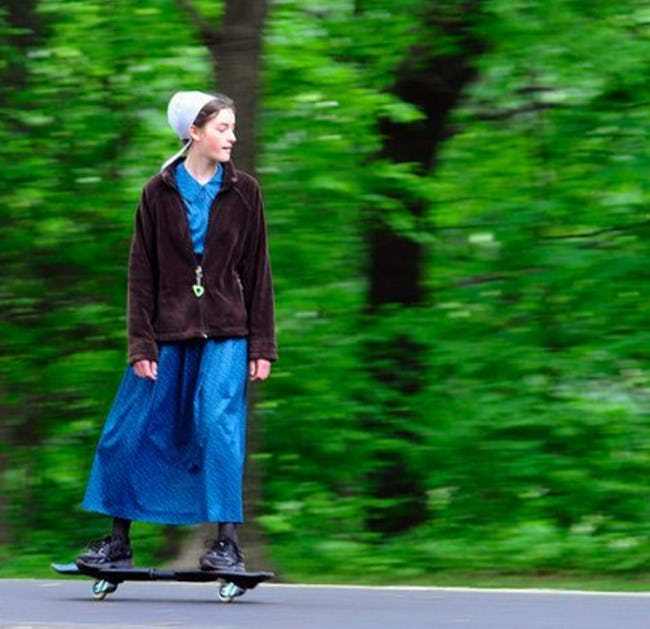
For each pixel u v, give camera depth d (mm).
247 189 14922
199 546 18672
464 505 29234
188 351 14844
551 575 21562
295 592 15383
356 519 28422
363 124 30391
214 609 13797
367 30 31219
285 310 28969
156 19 29188
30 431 29688
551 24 30141
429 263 31734
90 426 29812
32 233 29016
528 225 30406
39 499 29609
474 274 31172
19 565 22719
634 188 30188
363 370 29625
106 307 29188
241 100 19141
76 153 29266
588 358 29875
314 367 29156
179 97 14844
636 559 22453
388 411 29734
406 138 31859
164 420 14820
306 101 30172
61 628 12383
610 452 29266
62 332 29297
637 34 30406
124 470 14828
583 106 30953
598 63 30062
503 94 31625
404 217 30422
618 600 14422
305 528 27750
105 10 29266
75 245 28891
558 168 31312
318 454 29500
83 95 29422
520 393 29609
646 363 30109
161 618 13109
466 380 30031
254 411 19406
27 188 28734
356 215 30078
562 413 29094
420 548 22750
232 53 19172
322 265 29844
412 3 30641
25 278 29188
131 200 28859
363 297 31438
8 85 29250
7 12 29109
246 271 14992
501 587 18688
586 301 30234
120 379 29391
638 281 30031
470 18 30547
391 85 31641
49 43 29406
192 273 14773
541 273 30094
